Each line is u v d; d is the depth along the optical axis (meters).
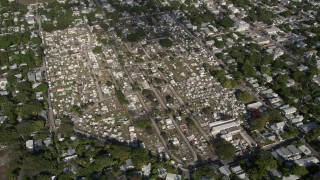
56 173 188.88
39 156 194.62
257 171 188.12
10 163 193.75
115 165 194.25
